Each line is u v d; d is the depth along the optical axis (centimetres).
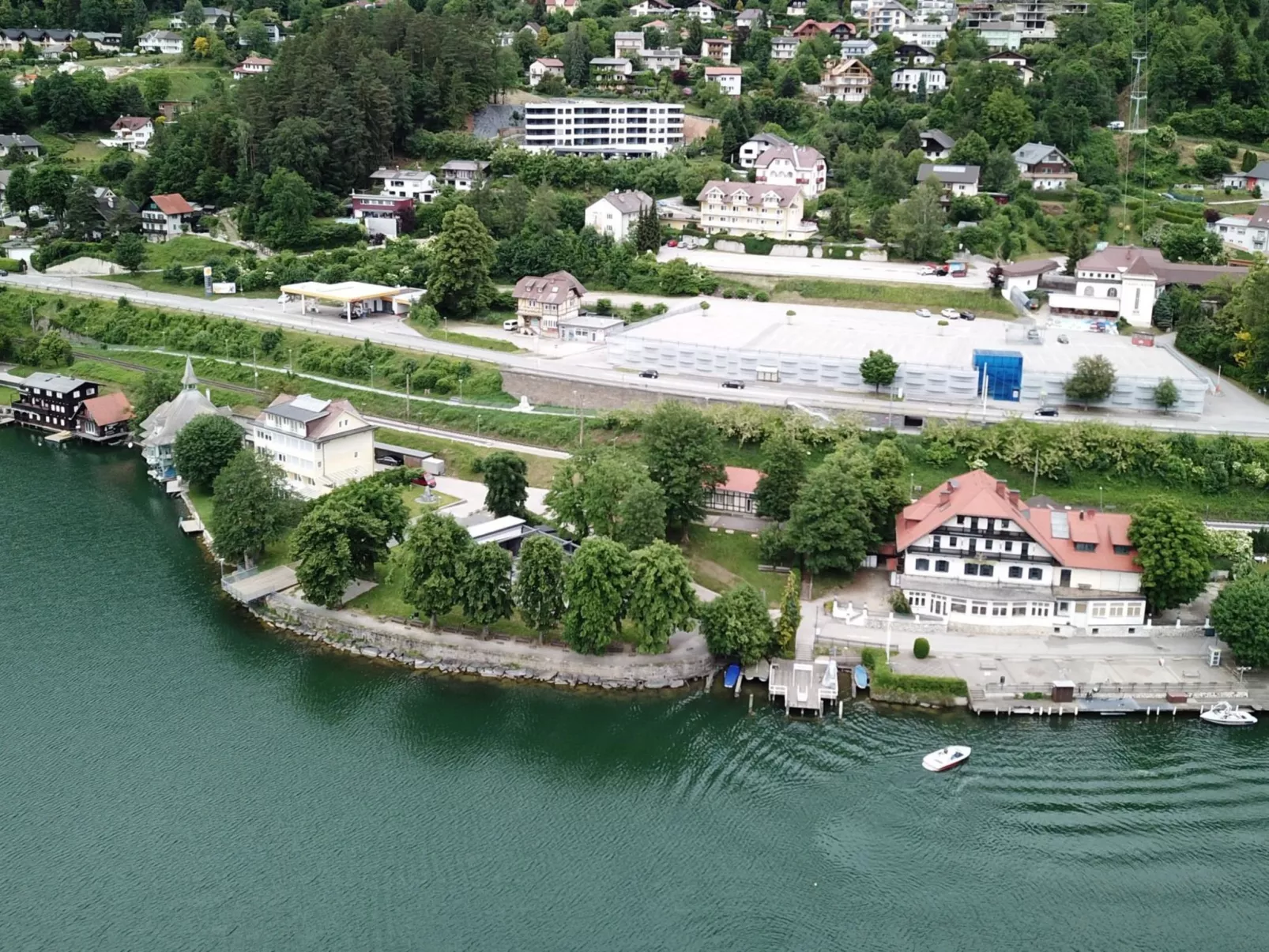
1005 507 14050
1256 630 12575
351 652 13825
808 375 19362
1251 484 16000
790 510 15075
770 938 9494
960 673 12812
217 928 9719
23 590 15262
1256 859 10219
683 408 15825
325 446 16612
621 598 13075
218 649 13950
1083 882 9981
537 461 17988
